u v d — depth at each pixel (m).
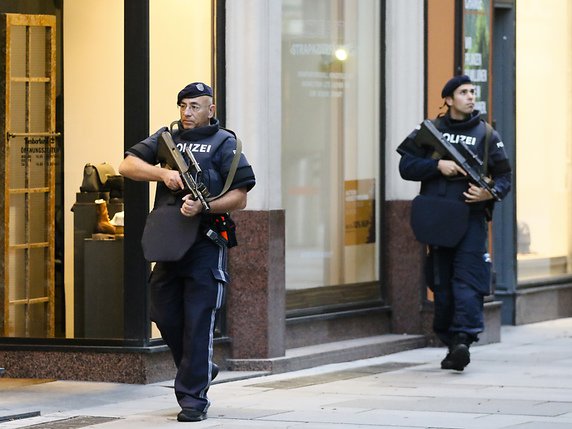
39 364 22.30
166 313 18.66
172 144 18.45
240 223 23.39
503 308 30.84
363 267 26.77
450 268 23.61
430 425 17.97
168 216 18.25
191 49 22.88
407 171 23.36
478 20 28.06
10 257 22.70
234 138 18.67
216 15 23.38
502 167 23.28
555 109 32.47
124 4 22.11
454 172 22.97
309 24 25.73
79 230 22.45
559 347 27.12
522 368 24.06
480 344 27.41
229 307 23.50
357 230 26.66
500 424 17.98
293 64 25.45
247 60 23.30
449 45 27.20
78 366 22.09
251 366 23.31
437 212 23.05
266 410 19.42
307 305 25.50
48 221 22.61
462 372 23.53
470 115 23.42
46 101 22.61
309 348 24.84
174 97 22.58
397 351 26.16
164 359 22.06
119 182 22.16
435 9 27.16
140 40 22.00
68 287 22.50
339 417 18.72
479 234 23.25
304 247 25.59
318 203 25.91
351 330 26.22
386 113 27.12
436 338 26.83
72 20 22.47
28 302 22.66
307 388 21.77
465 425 17.92
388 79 27.11
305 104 25.69
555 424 17.92
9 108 22.66
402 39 26.95
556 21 32.50
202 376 18.50
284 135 25.28
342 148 26.39
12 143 22.69
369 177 26.94
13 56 22.66
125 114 22.11
